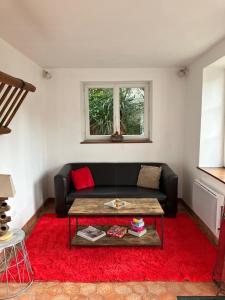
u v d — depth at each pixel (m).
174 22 2.16
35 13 1.95
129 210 2.68
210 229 2.89
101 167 4.11
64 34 2.44
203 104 3.35
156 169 3.87
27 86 2.38
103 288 2.08
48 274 2.24
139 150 4.26
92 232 2.83
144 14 1.99
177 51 3.11
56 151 4.28
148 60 3.58
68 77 4.11
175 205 3.48
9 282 2.15
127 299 1.94
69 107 4.18
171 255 2.55
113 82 4.25
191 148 3.80
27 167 3.32
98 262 2.44
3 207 2.03
